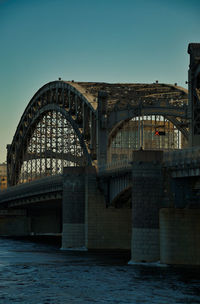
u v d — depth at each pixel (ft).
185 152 237.04
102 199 332.39
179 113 363.35
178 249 241.35
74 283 207.31
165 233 243.19
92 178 333.21
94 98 402.52
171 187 246.27
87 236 330.34
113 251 319.88
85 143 412.98
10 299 182.80
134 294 187.01
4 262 269.85
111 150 396.57
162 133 401.49
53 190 397.39
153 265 245.04
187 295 184.44
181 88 424.46
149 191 250.37
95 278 216.13
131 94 413.59
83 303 176.76
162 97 401.49
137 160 252.42
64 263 262.47
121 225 332.39
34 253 315.99
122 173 295.89
